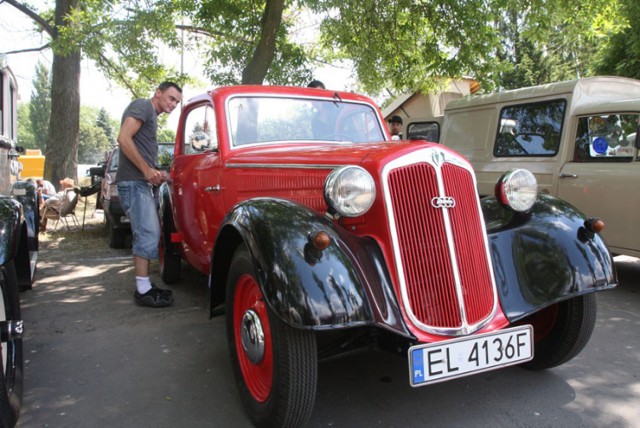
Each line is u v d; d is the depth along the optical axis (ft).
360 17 28.02
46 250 23.81
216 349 11.63
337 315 6.91
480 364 7.76
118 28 28.17
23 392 9.49
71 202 28.04
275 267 7.18
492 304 8.39
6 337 7.56
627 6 28.66
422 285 7.82
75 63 39.88
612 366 10.68
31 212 16.02
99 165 34.65
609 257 9.17
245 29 28.71
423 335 7.61
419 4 27.76
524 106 21.35
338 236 7.79
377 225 7.98
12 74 14.80
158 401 9.18
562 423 8.36
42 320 13.64
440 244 7.95
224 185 12.00
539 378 10.08
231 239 9.22
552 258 8.92
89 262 21.16
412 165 7.99
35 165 52.06
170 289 16.79
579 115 18.80
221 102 12.50
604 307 15.17
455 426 8.29
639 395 9.34
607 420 8.46
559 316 9.67
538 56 69.10
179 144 15.56
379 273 7.73
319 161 9.29
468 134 24.27
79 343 11.98
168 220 16.87
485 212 10.19
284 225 7.63
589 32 29.94
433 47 28.35
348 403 9.07
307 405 7.41
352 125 13.57
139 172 14.25
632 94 21.26
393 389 9.61
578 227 9.38
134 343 11.98
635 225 16.55
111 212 22.99
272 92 13.10
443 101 50.47
